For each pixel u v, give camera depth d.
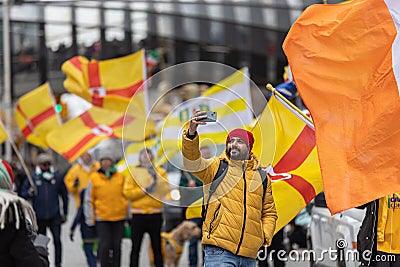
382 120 8.53
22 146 30.02
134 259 14.94
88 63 17.48
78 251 20.28
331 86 8.80
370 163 8.51
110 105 17.56
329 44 8.88
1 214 6.99
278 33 30.59
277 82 30.81
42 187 16.41
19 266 7.11
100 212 14.84
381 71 8.64
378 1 8.76
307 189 10.63
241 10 30.56
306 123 9.80
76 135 17.75
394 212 9.27
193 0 30.92
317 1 28.42
